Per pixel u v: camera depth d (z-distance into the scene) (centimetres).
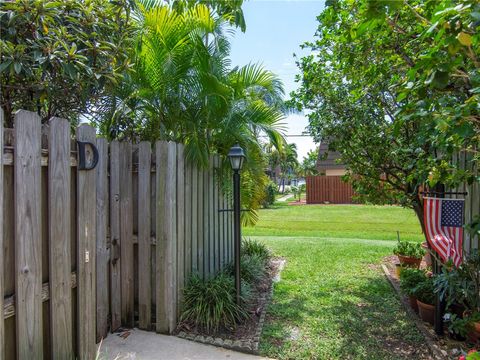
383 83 383
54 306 216
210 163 425
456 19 138
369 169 473
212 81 373
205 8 375
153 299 334
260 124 433
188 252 366
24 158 195
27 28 249
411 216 1302
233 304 345
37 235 203
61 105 308
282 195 3152
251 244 604
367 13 152
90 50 274
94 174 261
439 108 188
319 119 493
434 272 371
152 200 334
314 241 774
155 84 377
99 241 296
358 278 497
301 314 371
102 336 301
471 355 188
